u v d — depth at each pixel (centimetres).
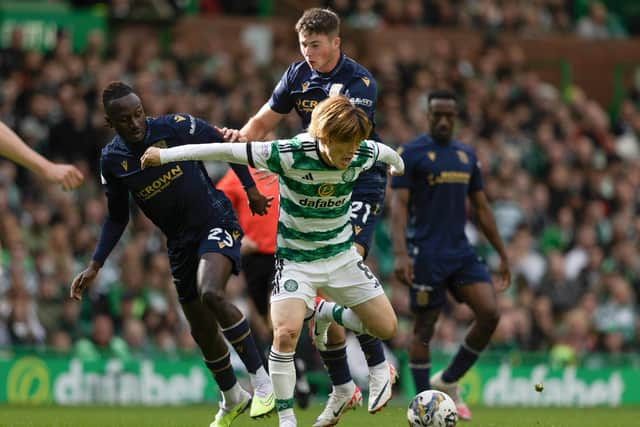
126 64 5259
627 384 4419
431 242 2730
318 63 2145
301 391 3020
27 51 5119
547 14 7106
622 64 7025
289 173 1877
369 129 1839
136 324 3984
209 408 3438
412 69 5859
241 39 6112
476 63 6481
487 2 6819
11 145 1673
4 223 4056
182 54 5497
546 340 4688
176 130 2119
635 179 6034
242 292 4184
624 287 5047
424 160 2722
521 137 5828
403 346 4219
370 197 2253
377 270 4597
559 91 6788
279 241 1956
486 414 3228
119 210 2197
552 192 5600
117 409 3319
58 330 3978
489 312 2697
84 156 4797
